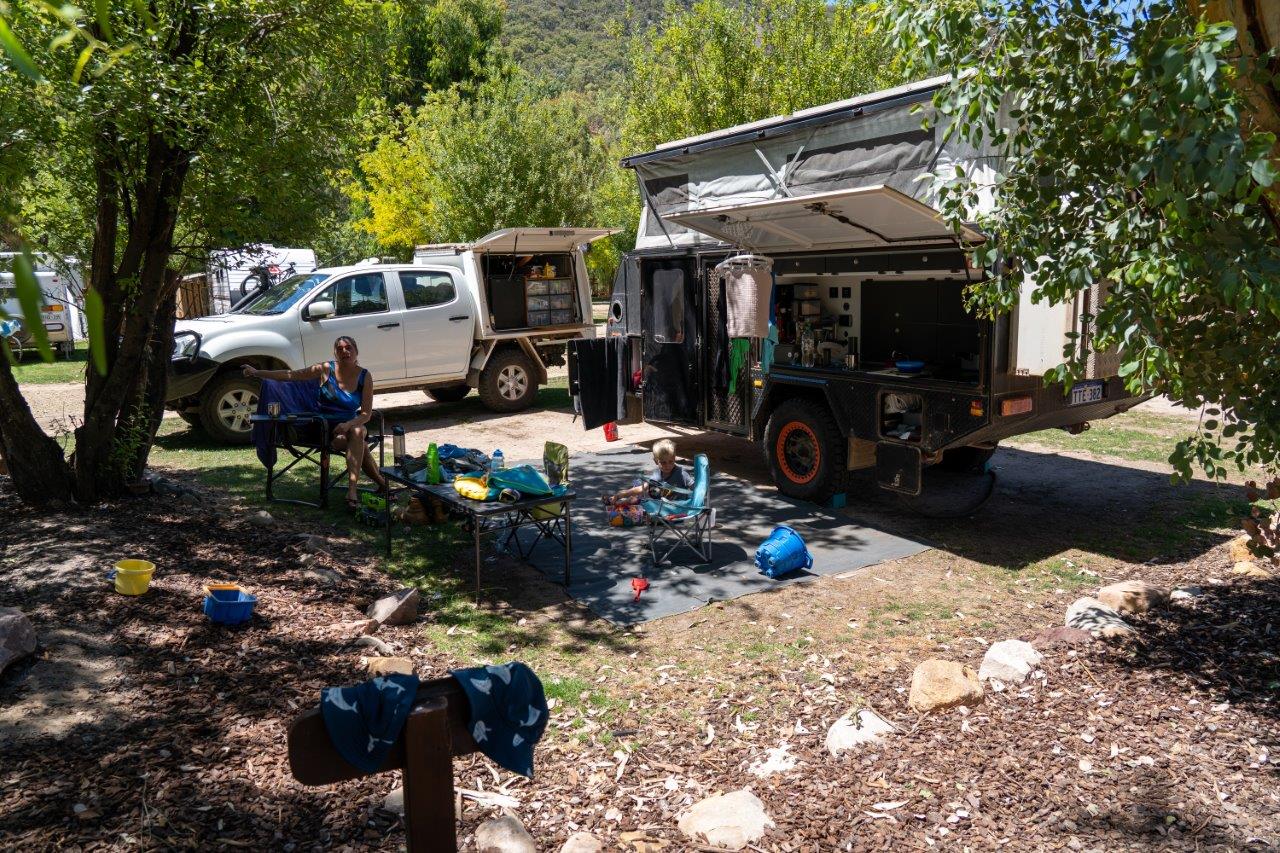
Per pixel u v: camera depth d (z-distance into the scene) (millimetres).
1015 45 3939
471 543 6820
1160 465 9508
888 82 16375
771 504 8086
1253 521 4238
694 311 9219
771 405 8469
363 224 23078
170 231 6684
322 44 6613
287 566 5871
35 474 6477
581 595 5812
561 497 5871
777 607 5637
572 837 3227
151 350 7203
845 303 8867
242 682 4191
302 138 6688
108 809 3150
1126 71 3512
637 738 4043
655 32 17750
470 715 2559
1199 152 3141
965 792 3555
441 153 20844
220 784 3373
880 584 6062
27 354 18438
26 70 1003
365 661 4539
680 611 5566
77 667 4148
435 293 11992
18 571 5176
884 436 7277
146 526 6289
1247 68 3359
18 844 2914
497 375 12758
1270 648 4727
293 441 7555
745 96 16891
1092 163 3869
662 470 7164
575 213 21594
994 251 4199
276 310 10758
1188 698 4254
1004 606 5652
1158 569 6289
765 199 8742
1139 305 3553
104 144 5898
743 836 3248
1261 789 3518
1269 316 3703
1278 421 3693
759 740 4023
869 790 3588
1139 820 3346
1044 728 4043
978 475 8938
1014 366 6453
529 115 21062
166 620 4734
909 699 4328
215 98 6078
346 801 3377
